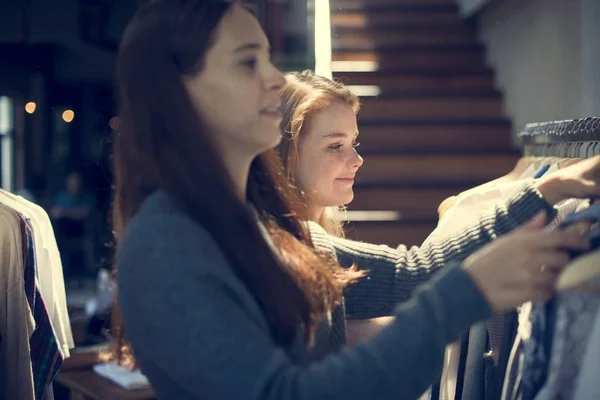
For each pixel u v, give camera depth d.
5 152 11.63
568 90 4.68
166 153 1.14
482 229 1.68
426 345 1.01
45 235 2.89
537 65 5.34
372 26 7.00
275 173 1.42
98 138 10.77
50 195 11.49
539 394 1.15
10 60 10.19
